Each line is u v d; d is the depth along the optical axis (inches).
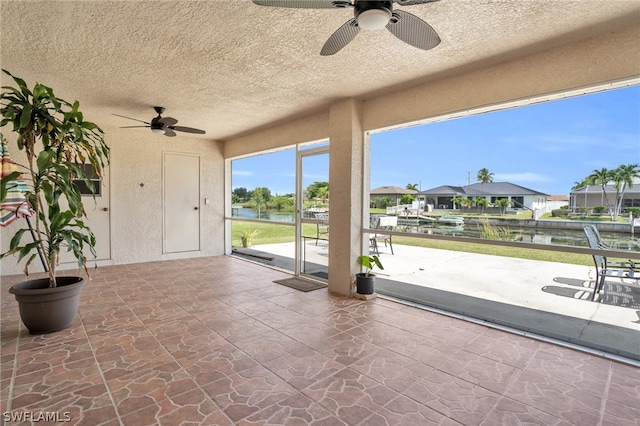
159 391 77.5
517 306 141.7
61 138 103.7
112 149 215.9
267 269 212.4
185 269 210.2
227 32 93.4
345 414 69.8
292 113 180.1
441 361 93.0
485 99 117.6
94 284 171.6
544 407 72.4
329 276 166.6
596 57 95.0
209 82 132.8
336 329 115.3
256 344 102.8
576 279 166.2
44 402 72.8
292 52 106.1
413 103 138.3
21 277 182.5
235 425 66.0
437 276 190.7
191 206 251.6
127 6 80.5
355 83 134.2
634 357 94.3
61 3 78.9
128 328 114.3
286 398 75.3
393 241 222.1
